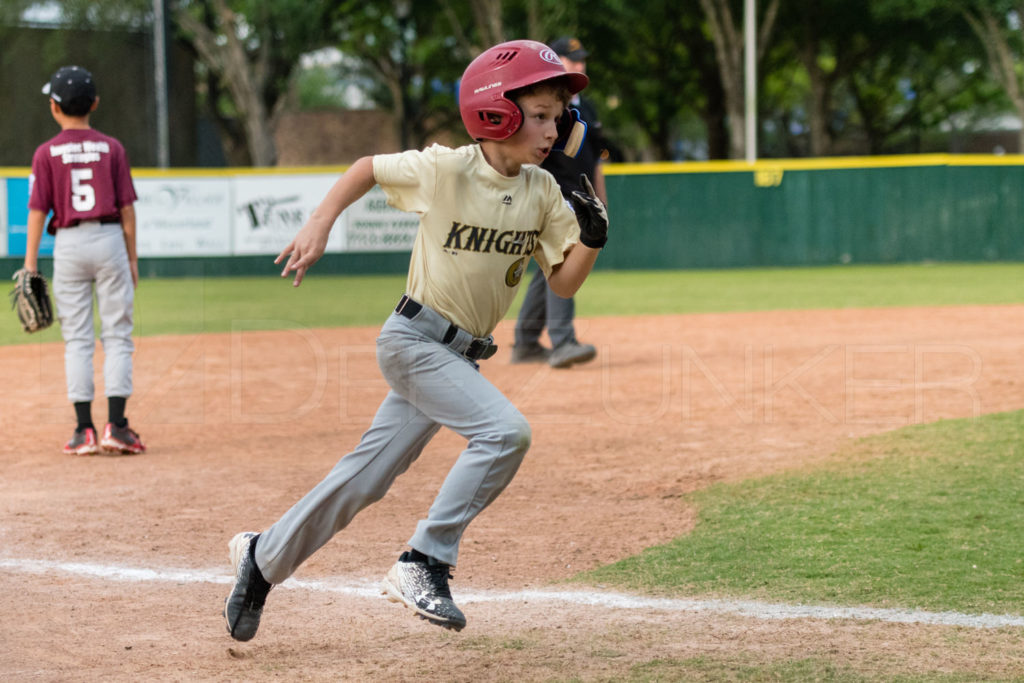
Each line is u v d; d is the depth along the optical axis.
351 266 69.62
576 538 16.52
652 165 74.12
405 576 11.45
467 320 11.70
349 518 11.91
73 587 14.59
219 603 13.98
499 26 109.12
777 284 62.41
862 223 74.62
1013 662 11.27
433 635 12.62
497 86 10.86
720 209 74.38
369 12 126.19
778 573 14.52
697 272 73.38
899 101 149.00
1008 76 112.44
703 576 14.53
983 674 10.95
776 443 22.56
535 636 12.47
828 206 74.44
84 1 90.19
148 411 28.11
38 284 23.17
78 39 90.44
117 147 22.67
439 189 11.16
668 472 20.44
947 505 17.45
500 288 11.76
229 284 65.25
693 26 124.88
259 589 11.93
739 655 11.64
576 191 11.52
